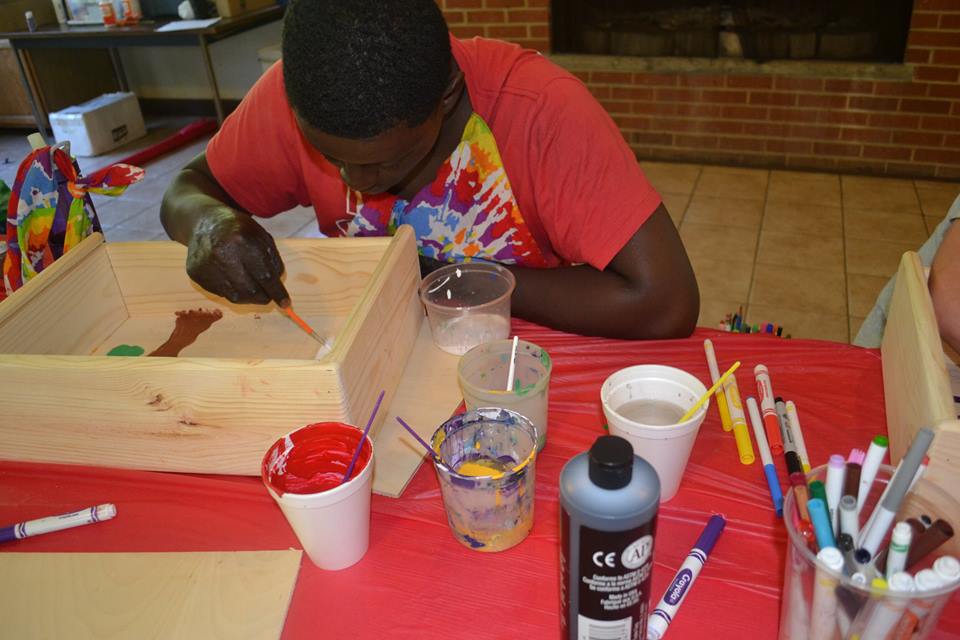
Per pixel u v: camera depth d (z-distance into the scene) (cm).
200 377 79
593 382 96
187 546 76
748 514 75
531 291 112
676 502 77
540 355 87
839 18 321
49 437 87
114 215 342
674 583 67
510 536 72
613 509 50
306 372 76
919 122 323
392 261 94
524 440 74
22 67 415
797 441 82
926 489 56
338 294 110
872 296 257
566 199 110
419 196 122
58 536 79
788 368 96
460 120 113
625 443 51
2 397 84
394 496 80
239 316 113
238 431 82
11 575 73
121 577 72
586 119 109
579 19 355
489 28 362
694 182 346
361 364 83
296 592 70
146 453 86
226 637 65
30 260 121
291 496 65
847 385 93
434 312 101
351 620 67
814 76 328
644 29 349
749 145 354
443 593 69
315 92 78
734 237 298
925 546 53
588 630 57
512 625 65
